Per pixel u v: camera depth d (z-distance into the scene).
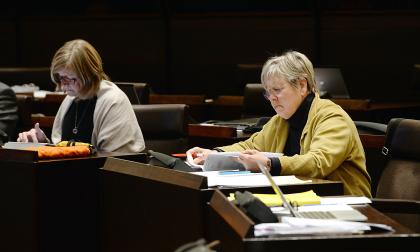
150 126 9.03
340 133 6.51
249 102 12.33
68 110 8.48
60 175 6.39
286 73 6.79
